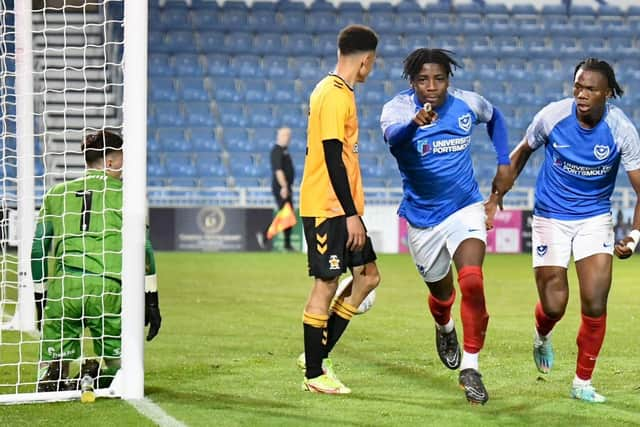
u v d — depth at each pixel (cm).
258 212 5284
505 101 6675
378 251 5419
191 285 3353
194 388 1474
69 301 1394
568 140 1407
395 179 6191
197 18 6825
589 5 7175
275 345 1967
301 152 6362
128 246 1378
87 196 1410
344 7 7012
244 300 2884
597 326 1386
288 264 4328
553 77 6844
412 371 1652
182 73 6575
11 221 2178
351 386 1503
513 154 1500
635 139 1394
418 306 2725
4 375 1614
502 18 7106
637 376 1614
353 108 1410
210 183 6103
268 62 6738
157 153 6184
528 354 1848
